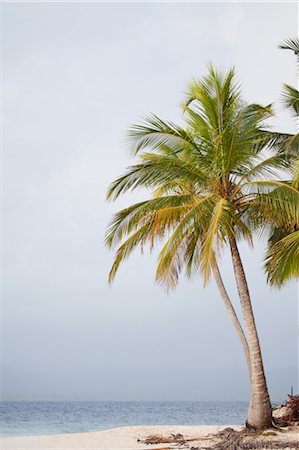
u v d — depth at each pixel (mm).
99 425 35906
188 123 14320
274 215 13758
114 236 14164
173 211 13219
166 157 13883
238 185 13977
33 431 30922
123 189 14195
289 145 13383
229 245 14352
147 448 12570
